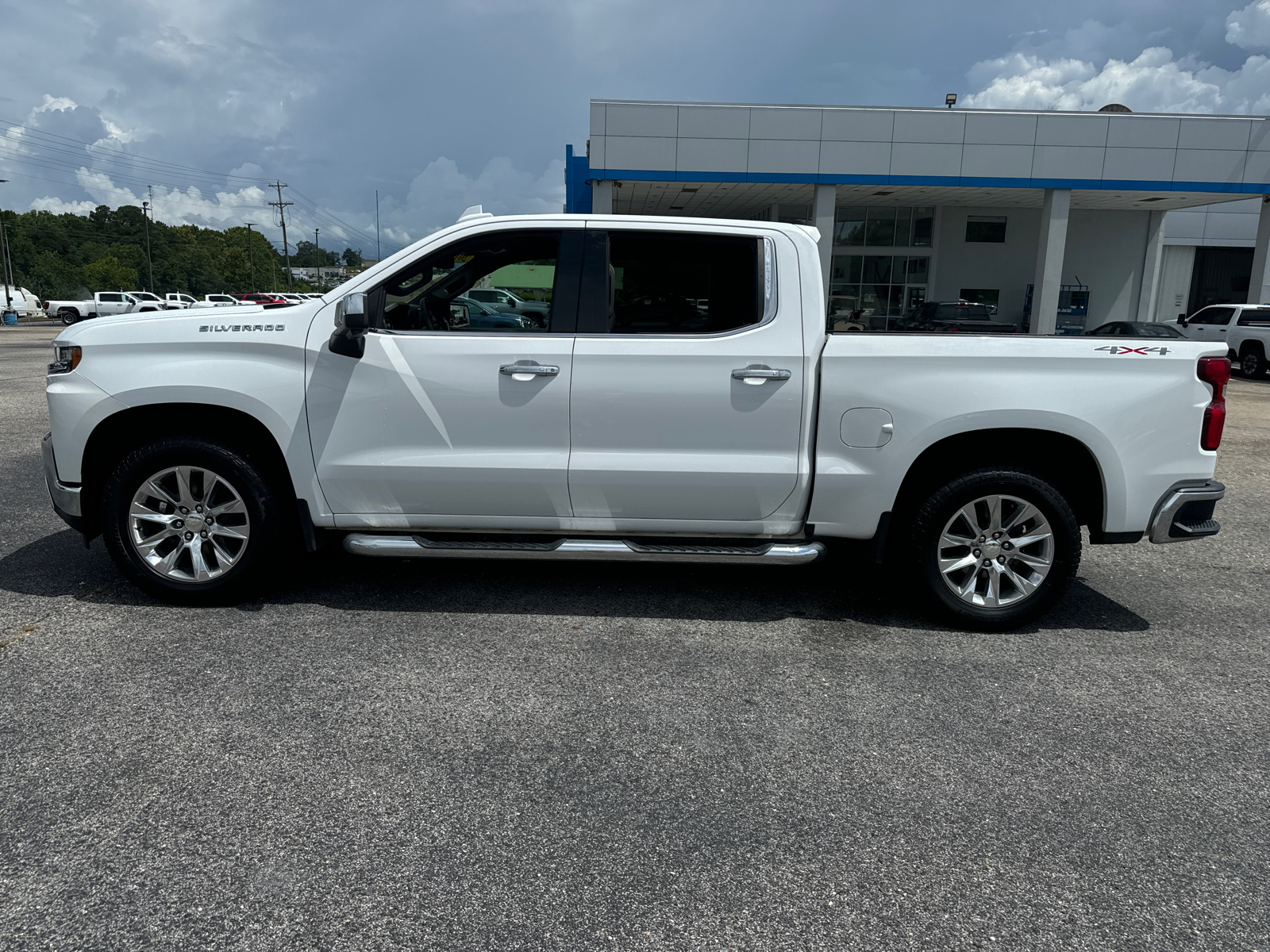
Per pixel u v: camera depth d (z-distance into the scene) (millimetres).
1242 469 8953
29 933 2115
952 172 21906
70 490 4211
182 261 133000
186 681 3514
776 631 4223
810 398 4078
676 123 21250
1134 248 27828
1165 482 4082
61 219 124625
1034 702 3518
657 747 3102
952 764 3023
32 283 98000
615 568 5152
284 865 2400
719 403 4074
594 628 4203
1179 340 4078
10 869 2350
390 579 4836
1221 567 5535
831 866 2459
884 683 3668
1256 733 3287
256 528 4234
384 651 3873
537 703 3416
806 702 3475
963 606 4219
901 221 27500
